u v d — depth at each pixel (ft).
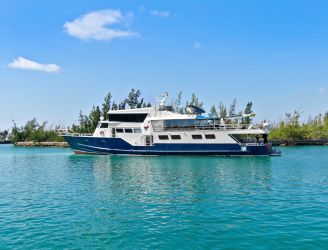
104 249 39.45
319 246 39.47
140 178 96.32
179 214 54.54
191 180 91.40
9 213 56.13
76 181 92.12
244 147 163.63
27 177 102.06
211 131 165.17
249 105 368.89
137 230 46.29
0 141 552.00
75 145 184.85
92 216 53.72
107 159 160.04
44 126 438.81
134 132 173.88
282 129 327.26
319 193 71.92
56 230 46.55
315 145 302.04
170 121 170.19
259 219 51.03
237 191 74.54
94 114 338.34
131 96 389.19
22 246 40.57
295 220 50.37
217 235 43.75
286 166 127.03
